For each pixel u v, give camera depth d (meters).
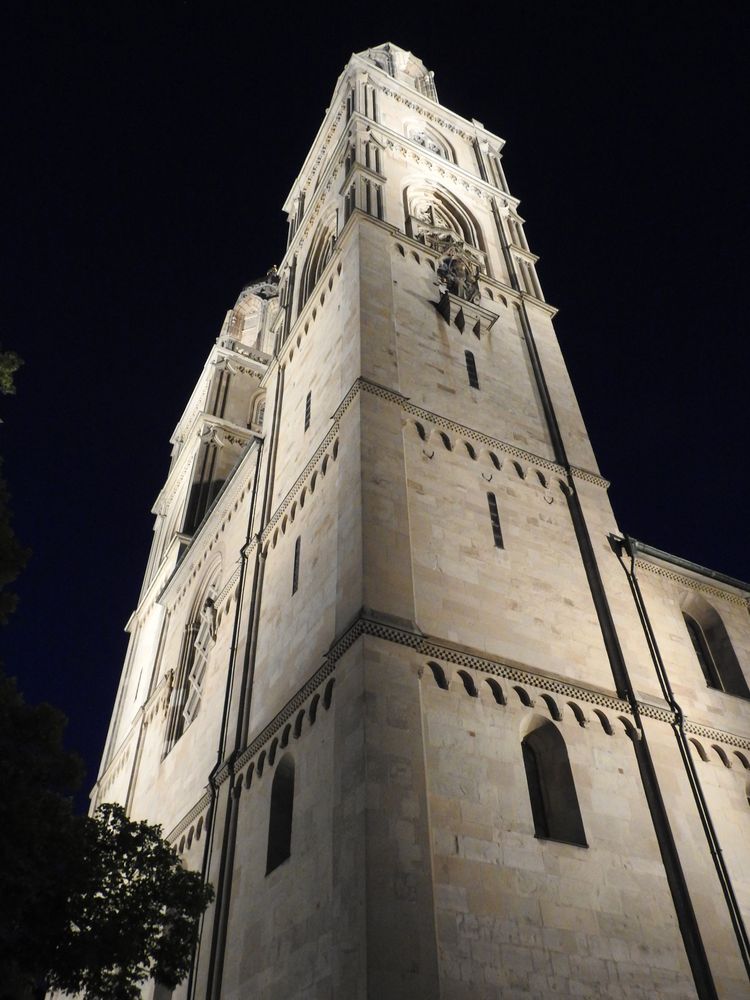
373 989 13.64
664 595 27.23
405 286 30.95
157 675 39.78
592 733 20.70
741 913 19.33
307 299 35.19
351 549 20.75
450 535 22.88
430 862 15.66
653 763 20.92
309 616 22.47
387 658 18.28
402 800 16.16
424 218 38.59
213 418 51.00
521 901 16.56
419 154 41.41
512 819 17.72
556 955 16.22
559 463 28.52
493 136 48.66
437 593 21.06
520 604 22.62
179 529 47.78
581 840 18.48
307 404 30.22
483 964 15.21
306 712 20.22
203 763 27.39
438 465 24.69
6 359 16.61
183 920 17.38
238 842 22.19
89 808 42.84
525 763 20.00
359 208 33.31
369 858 15.06
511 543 24.23
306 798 18.75
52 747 15.24
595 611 24.41
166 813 29.92
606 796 19.64
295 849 18.44
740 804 22.06
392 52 54.78
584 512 27.00
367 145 39.09
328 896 16.19
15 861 13.30
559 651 22.25
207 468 48.75
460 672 19.52
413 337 28.89
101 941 15.46
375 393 24.84
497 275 37.50
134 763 37.09
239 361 55.00
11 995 14.22
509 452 27.27
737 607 29.30
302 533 25.47
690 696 24.23
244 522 33.47
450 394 27.81
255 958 18.67
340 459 24.03
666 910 18.52
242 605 28.70
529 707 20.05
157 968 16.72
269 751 21.91
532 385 31.67
